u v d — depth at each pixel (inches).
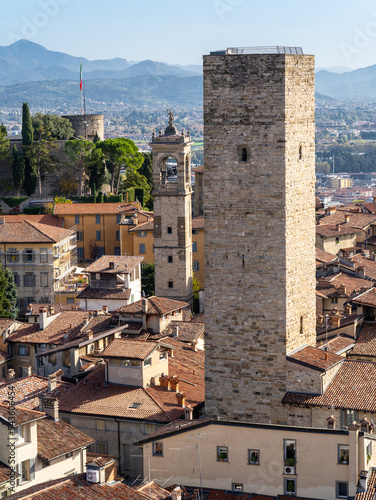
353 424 3383.4
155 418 4434.1
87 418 4569.4
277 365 3964.1
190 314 6643.7
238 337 4005.9
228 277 3988.7
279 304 3934.5
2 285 7598.4
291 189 3927.2
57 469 3764.8
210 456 3592.5
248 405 4023.1
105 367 4781.0
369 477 3400.6
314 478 3472.0
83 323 6082.7
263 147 3873.0
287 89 3843.5
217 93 3897.6
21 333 6181.1
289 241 3934.5
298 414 3934.5
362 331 4680.1
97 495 3095.5
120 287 7244.1
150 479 3661.4
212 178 3954.2
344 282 6579.7
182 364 5147.6
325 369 3927.2
